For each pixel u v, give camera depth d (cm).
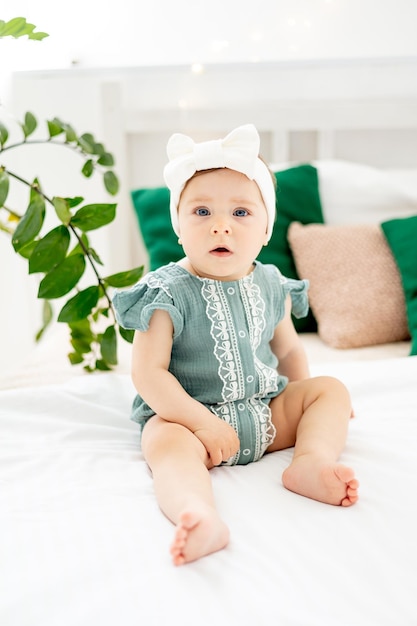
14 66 165
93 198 193
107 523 68
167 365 89
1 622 54
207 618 53
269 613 53
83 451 88
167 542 65
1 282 183
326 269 150
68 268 102
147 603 55
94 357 126
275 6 169
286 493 76
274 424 92
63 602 56
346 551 63
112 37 171
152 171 204
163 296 88
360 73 185
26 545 64
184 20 170
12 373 126
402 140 197
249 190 88
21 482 79
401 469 79
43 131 186
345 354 139
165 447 78
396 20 168
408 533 66
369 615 54
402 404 100
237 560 62
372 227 156
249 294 93
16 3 161
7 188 99
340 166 179
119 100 187
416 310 139
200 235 86
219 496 75
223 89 190
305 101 190
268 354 99
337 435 84
